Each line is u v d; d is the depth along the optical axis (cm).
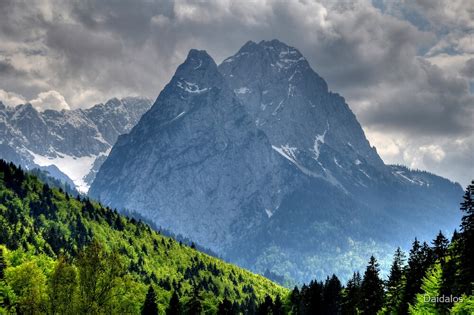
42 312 7794
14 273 13238
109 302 7856
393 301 13500
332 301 19388
